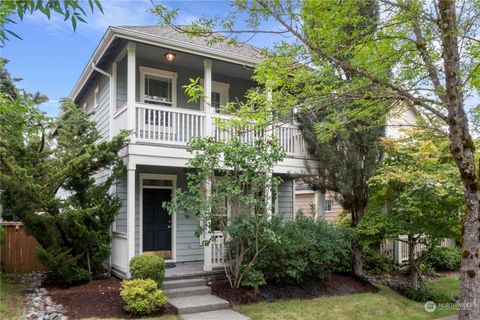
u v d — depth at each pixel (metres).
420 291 9.42
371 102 5.34
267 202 8.55
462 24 4.82
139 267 7.52
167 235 10.44
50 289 8.08
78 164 8.03
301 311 7.48
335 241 9.21
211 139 8.36
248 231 8.17
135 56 9.48
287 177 11.98
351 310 7.88
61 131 9.16
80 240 8.27
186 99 10.99
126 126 8.74
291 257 8.59
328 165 10.24
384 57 5.05
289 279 8.99
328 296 8.58
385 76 5.19
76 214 7.98
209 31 4.46
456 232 8.68
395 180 9.22
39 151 8.41
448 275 12.21
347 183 10.13
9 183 7.54
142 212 10.09
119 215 9.79
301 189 18.72
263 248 8.26
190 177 8.16
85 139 9.25
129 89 8.63
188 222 10.66
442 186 8.27
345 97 5.10
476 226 4.51
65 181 8.54
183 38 9.62
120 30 8.25
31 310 6.64
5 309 6.66
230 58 9.66
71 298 7.24
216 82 11.50
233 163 8.24
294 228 8.99
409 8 4.54
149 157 8.67
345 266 10.41
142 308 6.56
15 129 5.23
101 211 8.41
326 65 4.87
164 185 10.45
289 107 5.01
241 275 8.33
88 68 10.94
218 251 9.21
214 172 8.91
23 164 8.05
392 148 9.95
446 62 4.57
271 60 4.77
